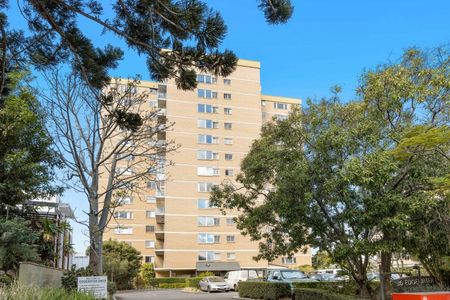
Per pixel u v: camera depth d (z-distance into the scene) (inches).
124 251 2102.6
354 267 656.4
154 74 324.5
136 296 1328.7
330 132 576.1
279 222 745.0
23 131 656.4
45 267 591.5
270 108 2778.1
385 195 528.7
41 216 871.7
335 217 606.2
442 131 511.8
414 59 588.7
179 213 2379.4
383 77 582.9
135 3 287.7
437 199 555.2
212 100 2559.1
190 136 2468.0
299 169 595.2
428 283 702.5
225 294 1350.9
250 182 810.8
